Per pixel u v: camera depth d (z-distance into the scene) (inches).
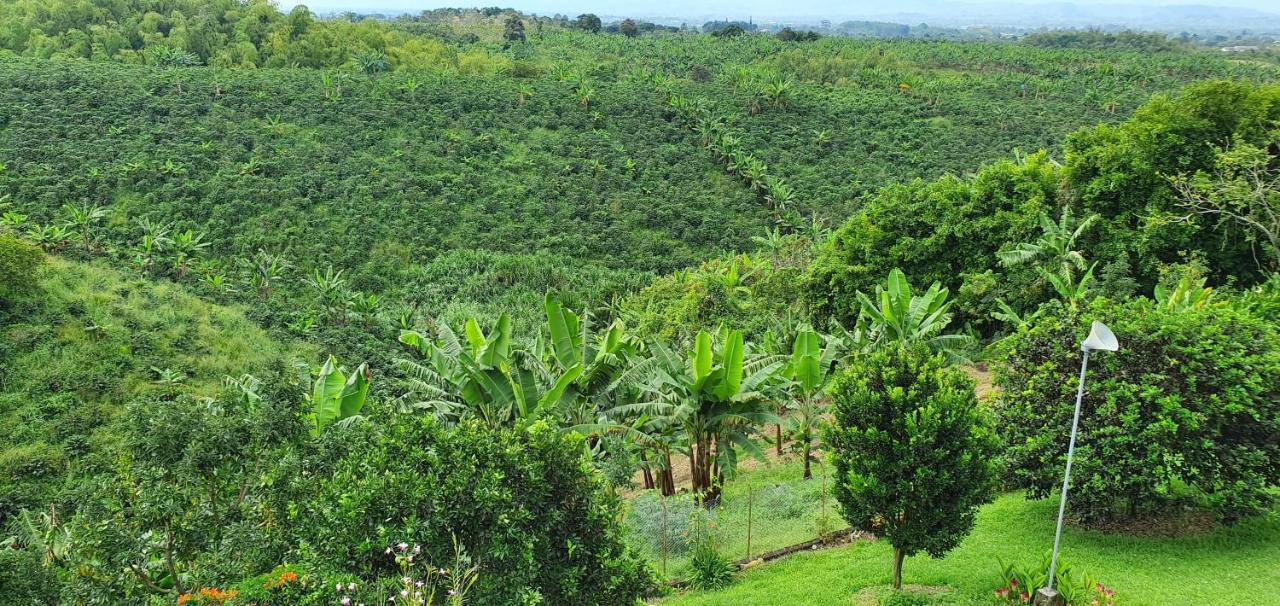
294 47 3543.3
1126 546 433.4
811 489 625.3
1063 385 434.6
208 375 1305.4
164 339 1370.6
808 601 404.8
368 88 2896.2
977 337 1015.6
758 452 613.3
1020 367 472.7
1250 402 395.5
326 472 390.0
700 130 2797.7
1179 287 673.0
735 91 3341.5
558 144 2662.4
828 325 1082.7
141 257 1760.6
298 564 350.6
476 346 615.5
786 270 1218.6
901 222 1054.4
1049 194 1000.9
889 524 375.2
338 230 2090.3
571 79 3312.0
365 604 292.7
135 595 362.6
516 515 314.3
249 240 1979.6
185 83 2701.8
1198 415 397.1
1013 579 370.6
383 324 1726.1
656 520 581.0
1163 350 420.2
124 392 1176.8
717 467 654.5
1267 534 433.1
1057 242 887.1
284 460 388.8
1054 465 435.5
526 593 303.7
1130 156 888.3
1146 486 423.2
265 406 418.3
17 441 1023.6
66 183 2003.0
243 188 2137.1
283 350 1481.3
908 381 373.1
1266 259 842.2
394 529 307.1
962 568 422.3
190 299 1611.7
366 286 1924.2
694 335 973.8
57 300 1360.7
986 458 370.0
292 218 2084.2
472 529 317.1
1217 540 430.6
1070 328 459.2
